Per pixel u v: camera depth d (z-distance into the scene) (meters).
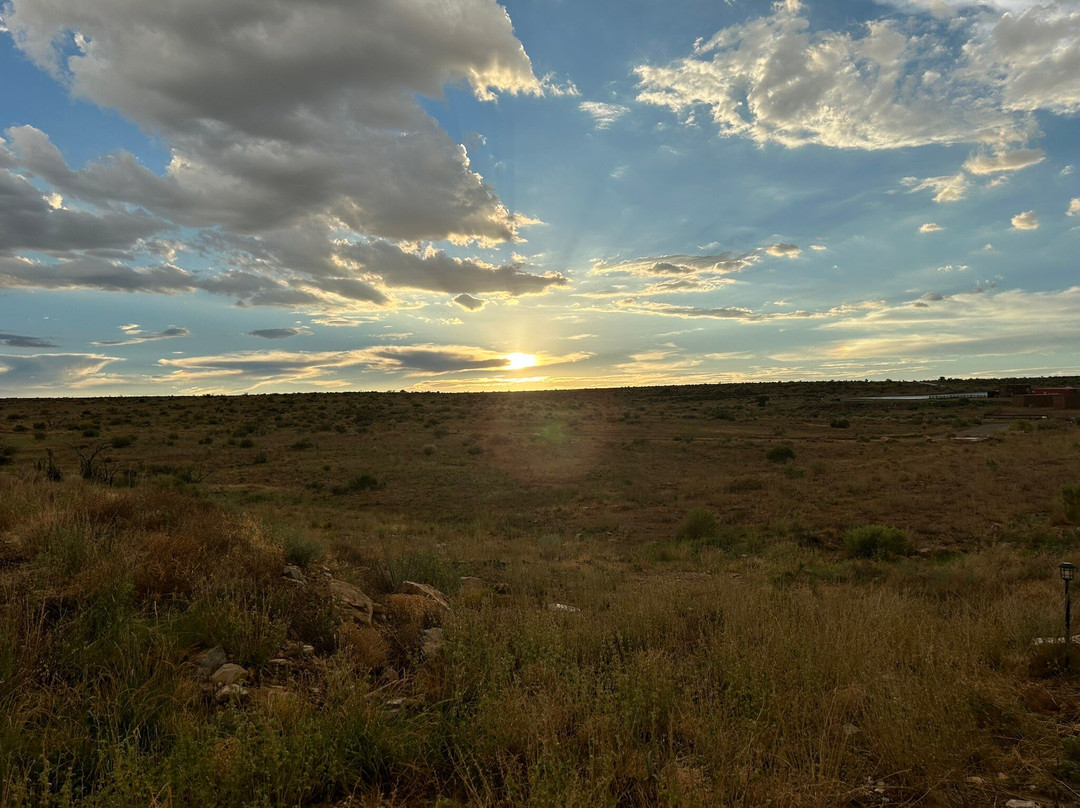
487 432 57.28
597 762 3.41
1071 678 5.35
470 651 5.16
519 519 22.94
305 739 3.45
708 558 14.96
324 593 6.89
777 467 34.25
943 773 3.52
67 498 9.23
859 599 8.37
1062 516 18.02
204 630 5.11
